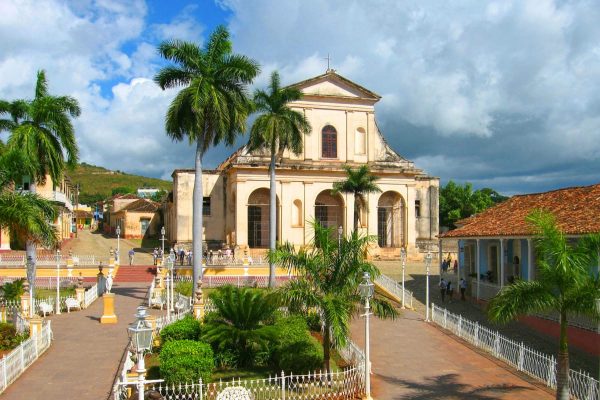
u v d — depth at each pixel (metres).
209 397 13.14
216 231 46.34
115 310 24.06
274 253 15.48
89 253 46.47
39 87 27.22
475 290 28.75
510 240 28.06
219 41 27.89
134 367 13.59
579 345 19.11
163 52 27.22
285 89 32.06
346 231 44.16
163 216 61.66
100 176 156.62
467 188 65.31
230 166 43.75
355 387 14.62
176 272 35.72
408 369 16.97
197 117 26.33
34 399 12.85
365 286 14.33
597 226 18.72
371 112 46.03
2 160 20.14
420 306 27.48
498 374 16.42
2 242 39.69
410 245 45.34
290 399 13.48
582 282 12.42
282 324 17.22
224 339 16.12
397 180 45.66
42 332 17.02
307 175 43.91
